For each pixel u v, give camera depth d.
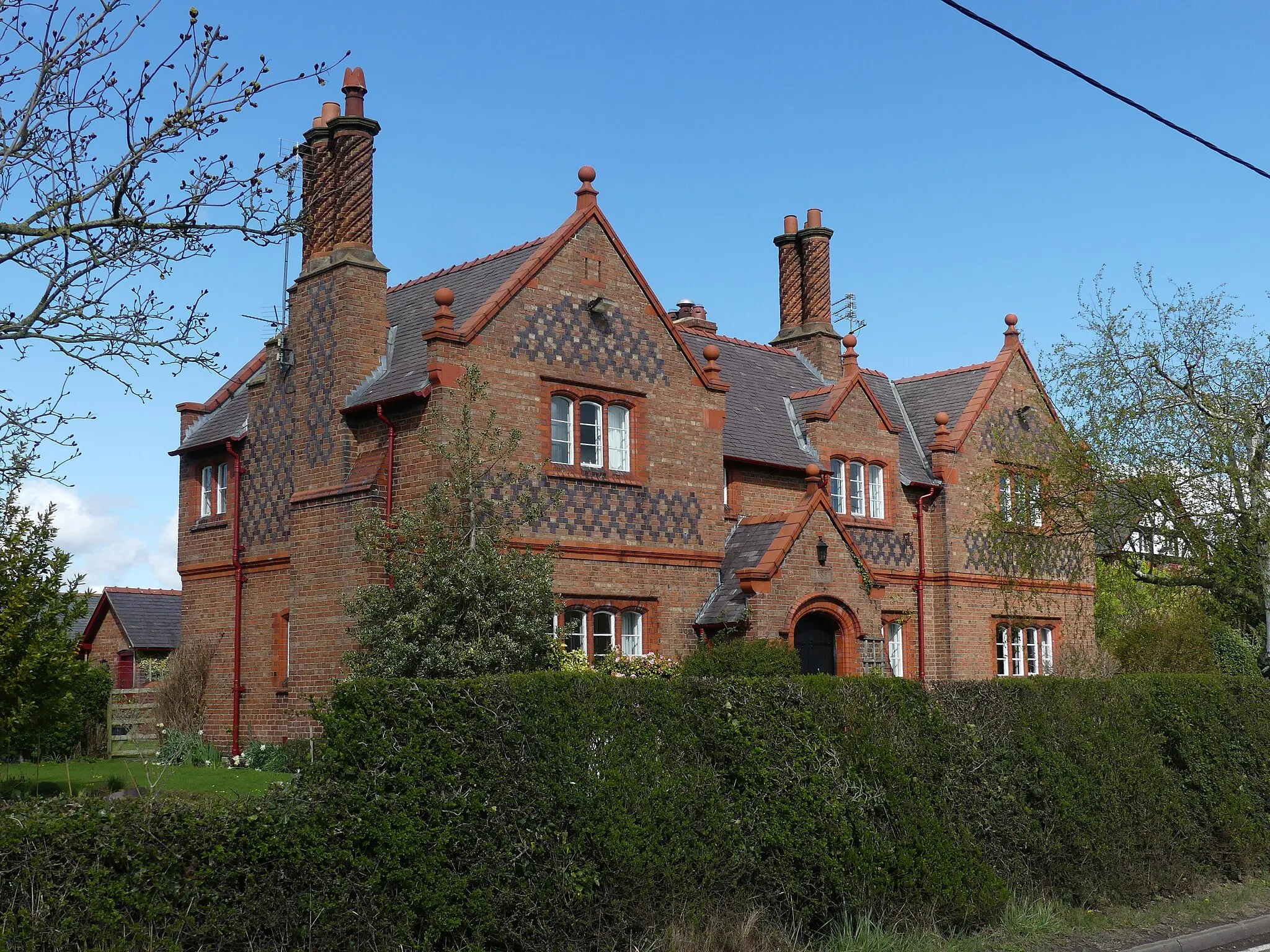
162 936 7.42
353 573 20.33
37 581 14.63
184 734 23.45
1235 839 14.59
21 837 7.17
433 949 8.49
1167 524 23.05
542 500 19.19
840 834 10.83
